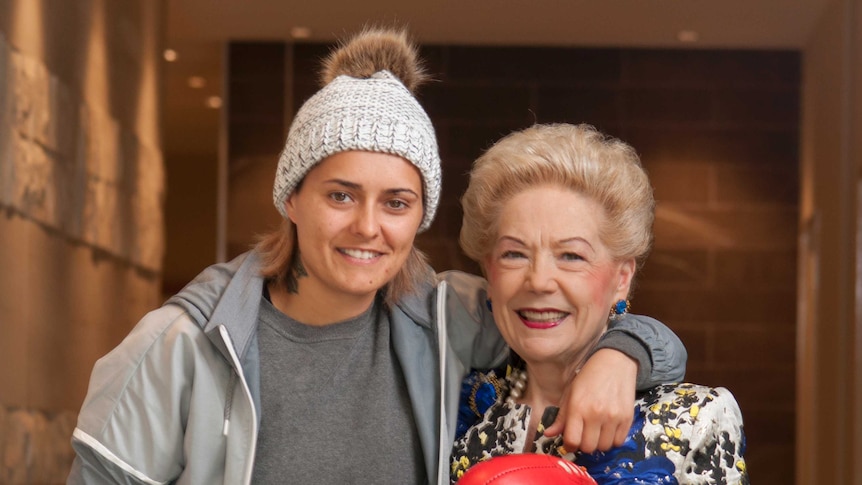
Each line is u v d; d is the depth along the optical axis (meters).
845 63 6.22
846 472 5.87
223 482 1.61
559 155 1.62
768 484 7.46
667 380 1.64
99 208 5.16
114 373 1.60
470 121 7.69
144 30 6.18
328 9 7.07
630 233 1.65
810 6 6.77
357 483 1.64
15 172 3.97
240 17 7.23
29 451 4.14
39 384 4.30
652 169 7.68
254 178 7.68
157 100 6.55
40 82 4.27
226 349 1.59
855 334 5.83
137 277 6.01
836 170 6.35
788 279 7.58
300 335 1.68
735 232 7.62
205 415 1.59
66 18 4.65
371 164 1.55
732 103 7.69
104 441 1.60
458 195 7.61
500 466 1.40
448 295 1.81
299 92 7.71
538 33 7.48
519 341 1.67
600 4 6.86
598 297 1.64
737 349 7.56
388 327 1.73
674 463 1.57
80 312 4.89
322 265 1.59
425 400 1.69
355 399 1.68
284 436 1.64
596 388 1.52
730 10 6.91
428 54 7.72
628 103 7.70
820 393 6.68
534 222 1.62
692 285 7.60
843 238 6.12
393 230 1.58
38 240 4.29
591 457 1.61
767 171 7.65
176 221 11.98
